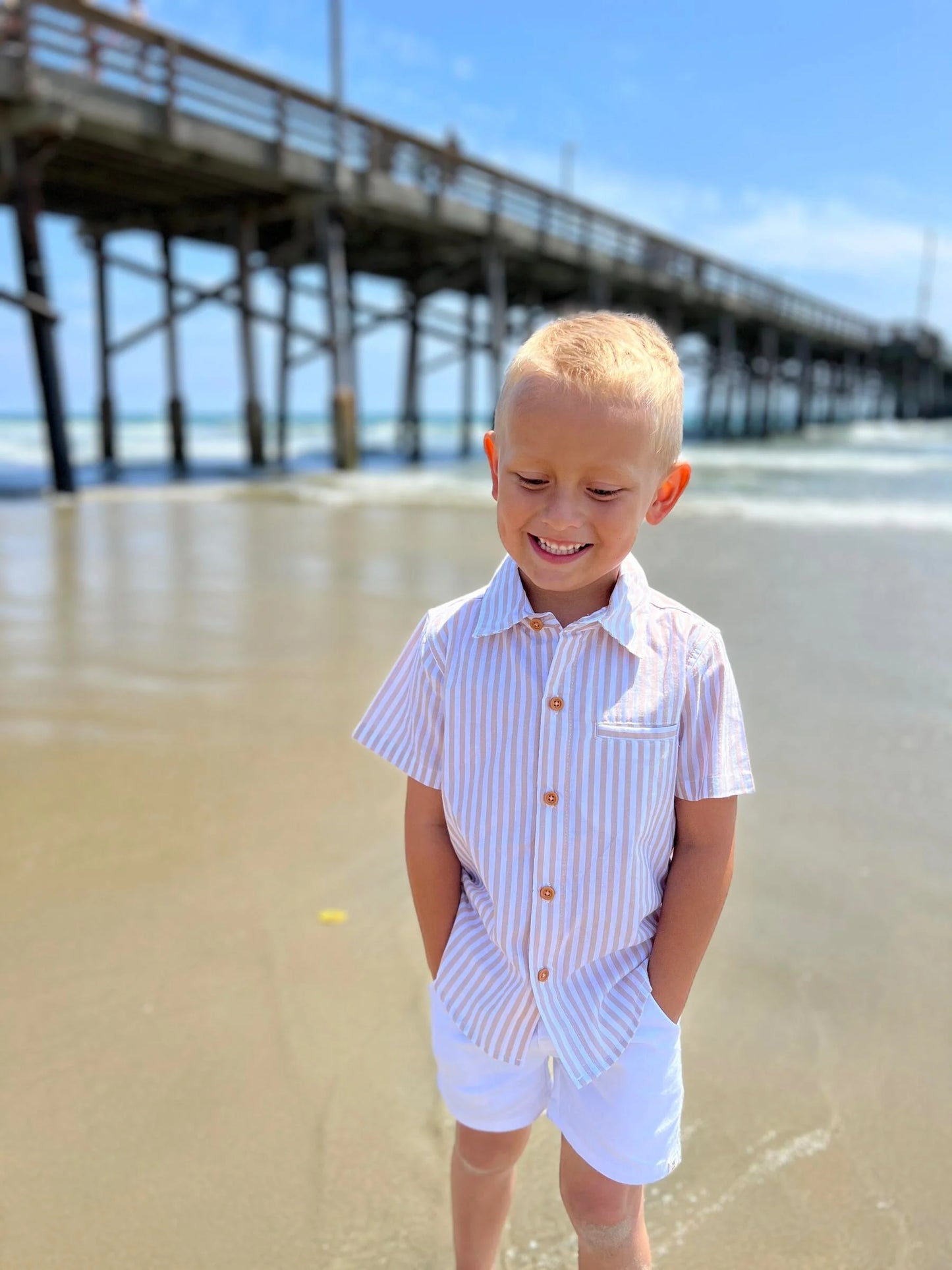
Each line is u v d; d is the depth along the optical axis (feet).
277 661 13.39
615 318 3.51
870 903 7.38
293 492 36.65
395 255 59.00
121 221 51.96
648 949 3.88
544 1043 3.83
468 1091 3.97
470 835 3.78
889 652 13.99
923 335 142.82
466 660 3.75
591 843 3.62
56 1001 6.18
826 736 10.76
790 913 7.25
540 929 3.69
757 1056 5.75
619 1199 3.84
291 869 7.77
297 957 6.65
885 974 6.50
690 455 59.52
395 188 48.01
